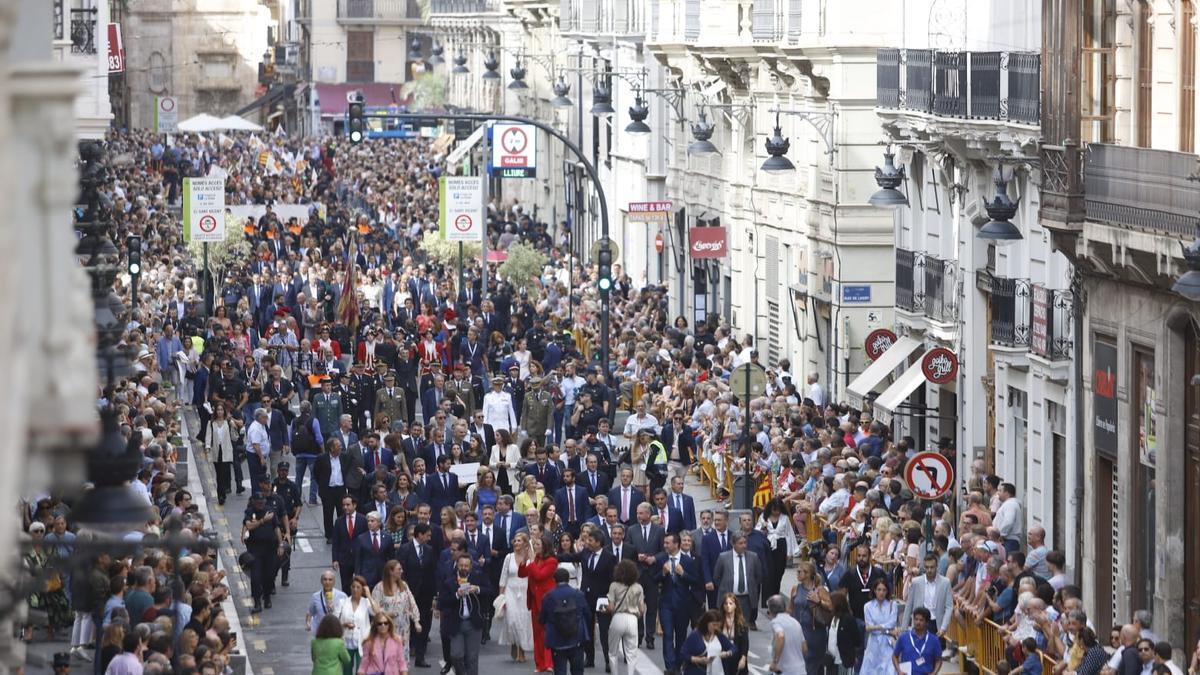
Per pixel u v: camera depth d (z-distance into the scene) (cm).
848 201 10306
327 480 7625
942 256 8569
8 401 1232
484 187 13038
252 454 8112
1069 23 6381
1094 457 6600
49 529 5262
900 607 5672
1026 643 4916
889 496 6656
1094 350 6588
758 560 5878
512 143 14375
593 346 11344
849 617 5322
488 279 13900
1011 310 7419
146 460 6506
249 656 5981
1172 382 5953
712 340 11319
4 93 1276
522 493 6712
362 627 5294
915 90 8356
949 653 5653
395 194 19550
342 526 6444
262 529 6550
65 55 7538
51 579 5122
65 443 1341
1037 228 7325
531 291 13662
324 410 8594
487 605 6225
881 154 10294
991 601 5406
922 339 8812
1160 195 5812
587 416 8812
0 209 1246
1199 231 4819
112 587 4659
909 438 7575
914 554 5672
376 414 8669
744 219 12369
